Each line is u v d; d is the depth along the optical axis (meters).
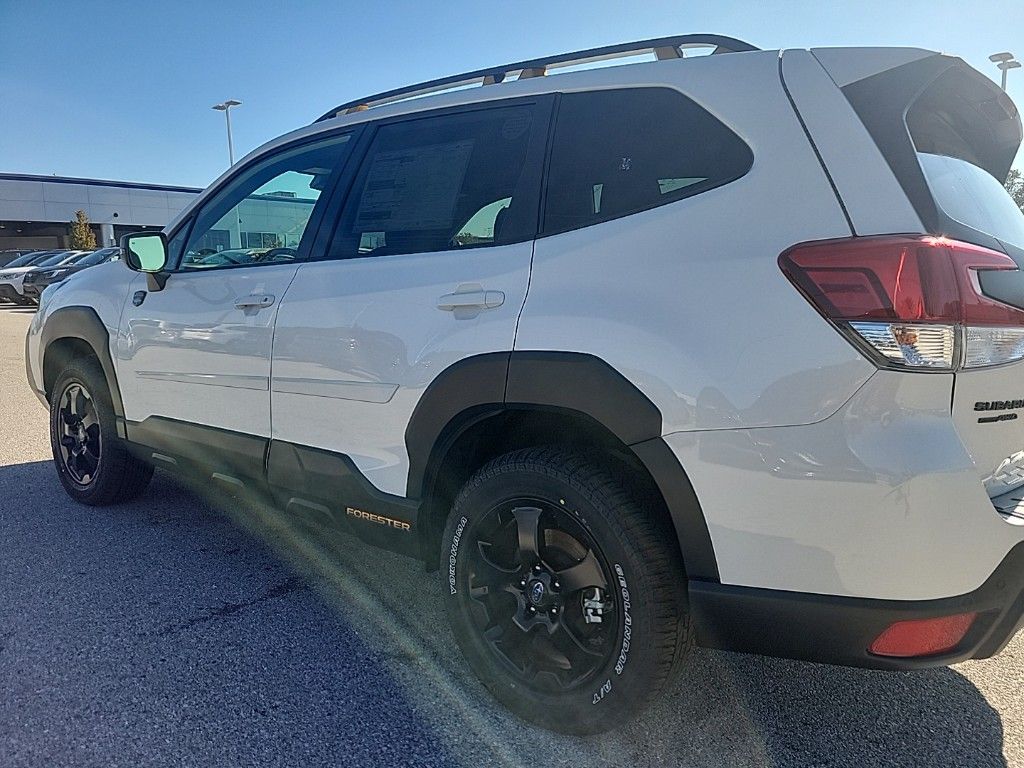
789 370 1.74
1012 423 1.83
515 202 2.36
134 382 3.63
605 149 2.24
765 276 1.80
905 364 1.65
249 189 3.32
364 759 2.11
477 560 2.35
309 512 2.86
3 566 3.37
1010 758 2.13
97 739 2.16
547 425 2.35
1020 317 1.77
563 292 2.12
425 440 2.39
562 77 2.45
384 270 2.59
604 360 2.00
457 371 2.28
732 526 1.84
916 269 1.66
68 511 4.12
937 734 2.25
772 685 2.51
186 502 4.29
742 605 1.85
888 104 1.88
